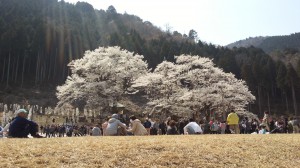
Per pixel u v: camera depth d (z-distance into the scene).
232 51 98.44
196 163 7.30
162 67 38.97
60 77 83.12
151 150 7.75
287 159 8.66
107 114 39.25
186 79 37.50
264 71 78.81
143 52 83.44
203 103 34.78
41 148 7.30
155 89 37.81
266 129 19.62
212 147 8.67
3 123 41.88
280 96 83.56
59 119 51.47
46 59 82.31
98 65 36.62
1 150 6.93
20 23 83.56
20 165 6.17
